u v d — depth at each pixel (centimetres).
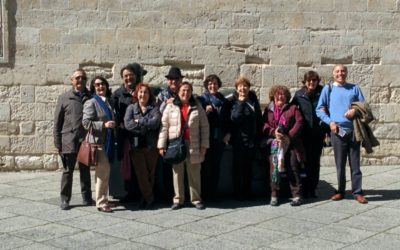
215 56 1134
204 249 614
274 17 1139
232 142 839
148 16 1116
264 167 855
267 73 1145
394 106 1170
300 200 816
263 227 700
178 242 640
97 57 1111
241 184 844
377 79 1162
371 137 820
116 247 624
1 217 758
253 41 1139
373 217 745
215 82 842
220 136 830
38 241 649
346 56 1155
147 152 801
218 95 848
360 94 838
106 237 662
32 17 1091
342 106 830
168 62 1127
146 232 682
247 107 830
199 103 802
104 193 792
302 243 632
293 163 816
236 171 841
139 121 791
